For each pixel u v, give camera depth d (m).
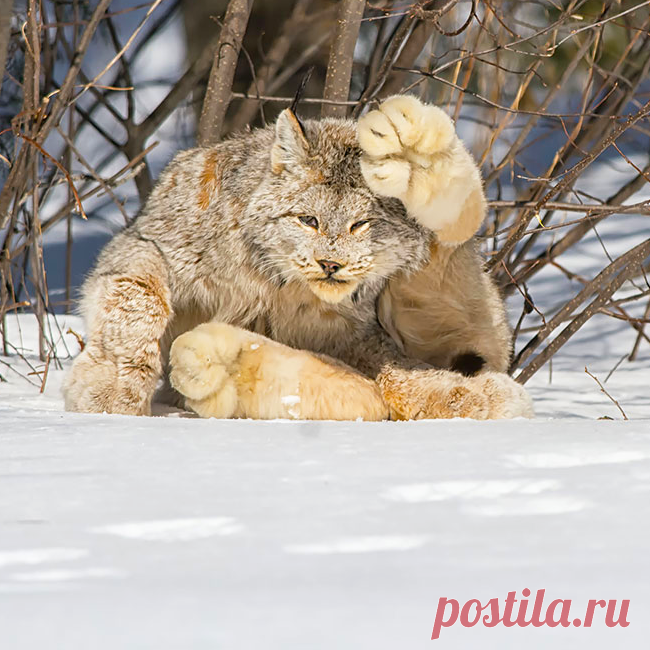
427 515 7.18
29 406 15.69
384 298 15.76
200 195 15.44
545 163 36.78
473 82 27.98
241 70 28.56
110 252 15.96
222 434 10.83
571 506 7.46
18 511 7.38
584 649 4.66
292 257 14.71
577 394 20.45
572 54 27.94
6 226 19.86
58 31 24.75
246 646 4.51
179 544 6.52
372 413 14.34
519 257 22.41
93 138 40.66
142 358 14.80
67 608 5.07
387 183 13.84
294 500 7.64
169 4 38.12
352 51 20.05
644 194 37.50
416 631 4.75
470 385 14.48
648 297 28.53
